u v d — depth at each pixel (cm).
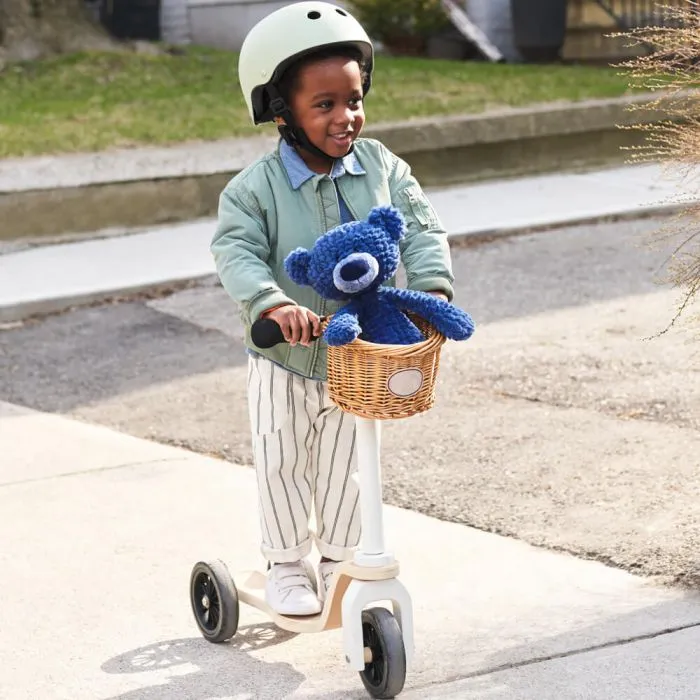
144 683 531
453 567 641
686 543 643
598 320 1102
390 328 481
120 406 954
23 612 607
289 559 554
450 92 1881
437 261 524
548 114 1725
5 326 1180
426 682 517
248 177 527
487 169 1708
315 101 502
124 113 1753
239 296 500
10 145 1524
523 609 586
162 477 797
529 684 509
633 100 1798
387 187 536
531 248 1371
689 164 705
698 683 503
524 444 822
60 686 532
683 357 980
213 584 561
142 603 614
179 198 1513
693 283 693
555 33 2272
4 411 948
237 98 1877
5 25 2112
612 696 496
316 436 548
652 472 754
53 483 788
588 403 897
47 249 1411
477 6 2362
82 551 680
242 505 746
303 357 527
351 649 496
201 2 2383
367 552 500
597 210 1498
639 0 2356
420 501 738
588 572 626
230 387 986
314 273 478
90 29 2217
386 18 2327
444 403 914
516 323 1109
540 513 707
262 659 552
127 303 1231
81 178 1450
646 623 560
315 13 503
